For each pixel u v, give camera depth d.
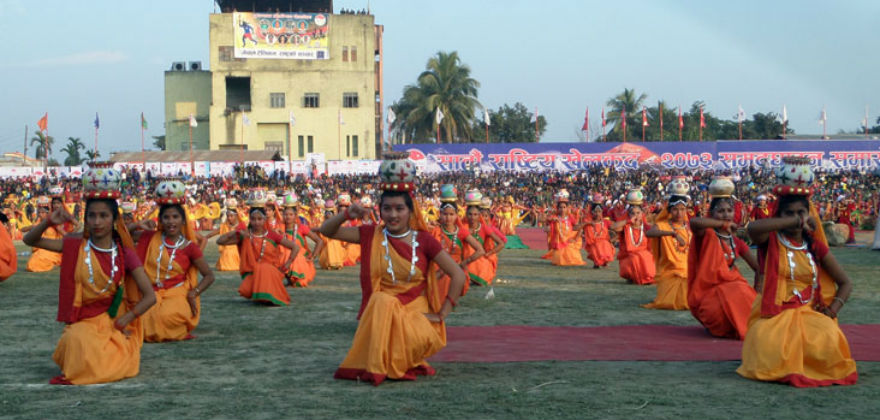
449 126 69.31
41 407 5.73
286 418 5.42
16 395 6.11
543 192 47.34
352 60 67.38
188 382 6.56
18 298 12.50
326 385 6.42
